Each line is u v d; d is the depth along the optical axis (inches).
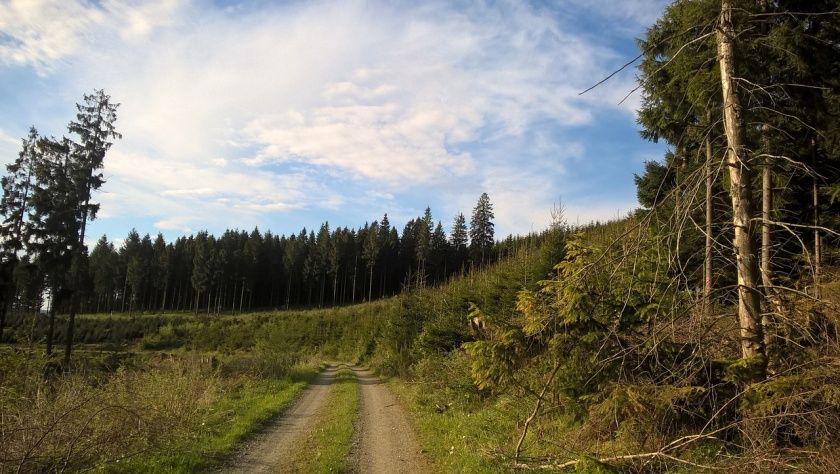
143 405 366.3
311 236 4658.0
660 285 280.4
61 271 1258.6
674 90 484.4
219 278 3641.7
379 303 2465.6
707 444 243.8
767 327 256.5
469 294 1096.2
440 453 352.8
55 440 285.6
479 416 444.1
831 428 204.4
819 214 519.5
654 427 251.8
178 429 368.8
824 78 430.3
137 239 4402.1
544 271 852.6
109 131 1311.5
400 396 716.7
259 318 2874.0
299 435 419.2
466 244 3809.1
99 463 285.9
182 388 484.4
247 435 408.2
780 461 200.8
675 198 262.5
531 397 348.2
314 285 4249.5
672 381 264.5
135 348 2308.1
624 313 286.5
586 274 282.4
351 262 3973.9
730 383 250.8
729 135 262.7
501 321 324.5
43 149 1269.7
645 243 268.4
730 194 274.8
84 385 367.9
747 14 269.3
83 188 1274.6
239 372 882.8
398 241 4133.9
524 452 312.3
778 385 217.2
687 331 288.4
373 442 399.5
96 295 3779.5
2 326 1232.2
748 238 255.0
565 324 288.8
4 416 285.0
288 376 949.8
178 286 4052.7
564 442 298.8
